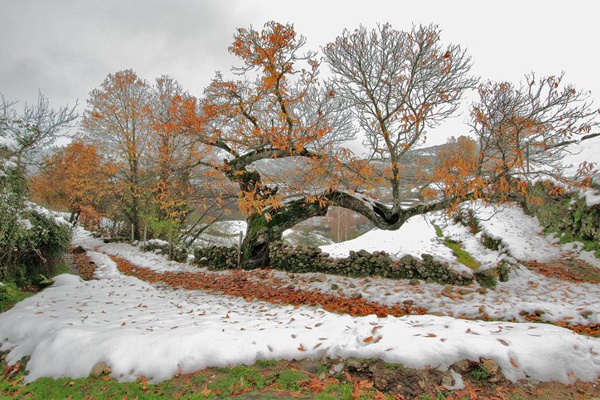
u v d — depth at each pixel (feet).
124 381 11.93
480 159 24.77
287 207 39.32
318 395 10.36
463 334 12.25
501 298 23.61
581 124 23.16
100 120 73.46
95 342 13.78
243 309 22.80
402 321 15.37
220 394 10.65
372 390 10.52
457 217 67.46
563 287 26.84
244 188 39.47
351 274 32.65
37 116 26.45
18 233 26.03
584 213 39.93
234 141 32.50
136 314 19.85
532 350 11.24
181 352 12.67
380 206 33.73
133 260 59.31
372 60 26.13
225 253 44.75
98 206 97.81
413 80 26.16
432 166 28.76
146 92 74.90
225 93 33.50
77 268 47.01
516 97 24.18
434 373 10.75
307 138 28.25
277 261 39.11
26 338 16.28
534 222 51.67
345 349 12.07
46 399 11.27
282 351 12.84
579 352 11.47
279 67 27.78
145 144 73.05
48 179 63.72
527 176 24.47
